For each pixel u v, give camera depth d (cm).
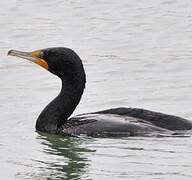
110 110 1553
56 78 1973
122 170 1302
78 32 2364
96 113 1555
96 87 1894
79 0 2688
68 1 2683
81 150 1422
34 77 1988
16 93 1853
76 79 1573
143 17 2470
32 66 2086
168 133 1463
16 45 2267
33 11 2592
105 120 1505
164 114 1515
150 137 1459
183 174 1272
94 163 1345
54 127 1547
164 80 1936
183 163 1325
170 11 2511
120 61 2091
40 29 2403
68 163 1356
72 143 1470
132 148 1414
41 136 1525
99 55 2147
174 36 2277
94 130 1493
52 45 2245
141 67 2034
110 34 2330
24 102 1783
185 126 1478
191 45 2192
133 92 1850
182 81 1920
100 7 2603
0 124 1622
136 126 1476
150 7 2566
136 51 2175
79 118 1542
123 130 1477
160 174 1275
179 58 2084
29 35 2352
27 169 1328
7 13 2580
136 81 1936
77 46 2233
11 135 1540
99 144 1448
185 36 2269
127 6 2592
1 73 2033
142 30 2345
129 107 1669
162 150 1393
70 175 1289
